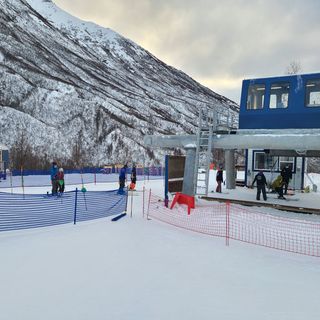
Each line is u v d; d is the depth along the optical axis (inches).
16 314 210.7
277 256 338.3
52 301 228.8
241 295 247.9
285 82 652.1
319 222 470.9
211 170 1544.0
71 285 254.8
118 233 406.3
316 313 223.1
